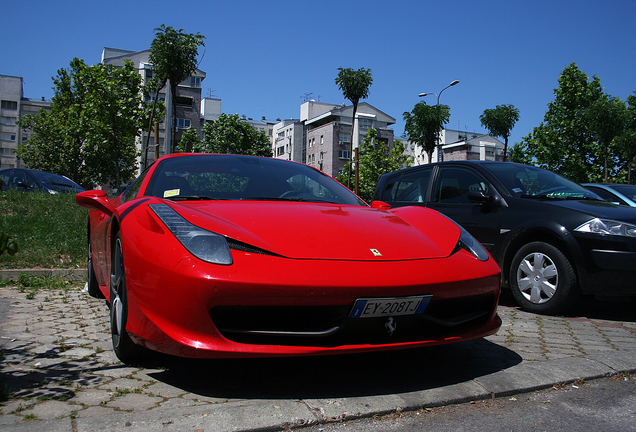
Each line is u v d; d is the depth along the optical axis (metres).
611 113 21.25
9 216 6.74
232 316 1.91
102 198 2.96
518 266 4.16
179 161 3.18
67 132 33.31
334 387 2.08
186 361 2.40
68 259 5.39
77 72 35.31
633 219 3.69
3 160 74.56
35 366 2.28
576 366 2.41
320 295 1.88
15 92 75.25
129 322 2.11
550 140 24.70
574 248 3.73
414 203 5.31
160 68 24.48
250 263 1.90
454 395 2.01
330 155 70.50
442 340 2.14
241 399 1.91
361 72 40.69
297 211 2.53
